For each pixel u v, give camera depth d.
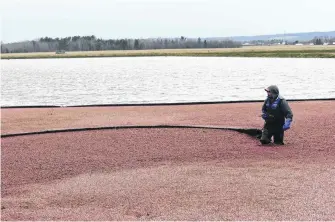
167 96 27.86
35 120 16.47
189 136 12.53
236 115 16.72
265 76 44.06
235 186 7.67
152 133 13.06
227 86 34.28
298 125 14.09
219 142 11.70
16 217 6.45
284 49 153.12
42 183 8.28
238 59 99.06
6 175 8.88
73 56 153.38
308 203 6.71
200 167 9.12
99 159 10.11
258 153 10.38
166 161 9.78
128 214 6.47
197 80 40.69
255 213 6.36
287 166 9.05
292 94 27.47
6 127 14.84
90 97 28.11
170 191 7.49
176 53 149.75
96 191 7.64
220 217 6.24
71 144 11.79
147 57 131.12
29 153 10.82
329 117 15.61
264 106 11.54
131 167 9.33
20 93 31.44
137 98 27.00
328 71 49.34
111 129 13.83
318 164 9.16
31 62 114.31
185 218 6.25
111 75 50.28
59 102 25.69
